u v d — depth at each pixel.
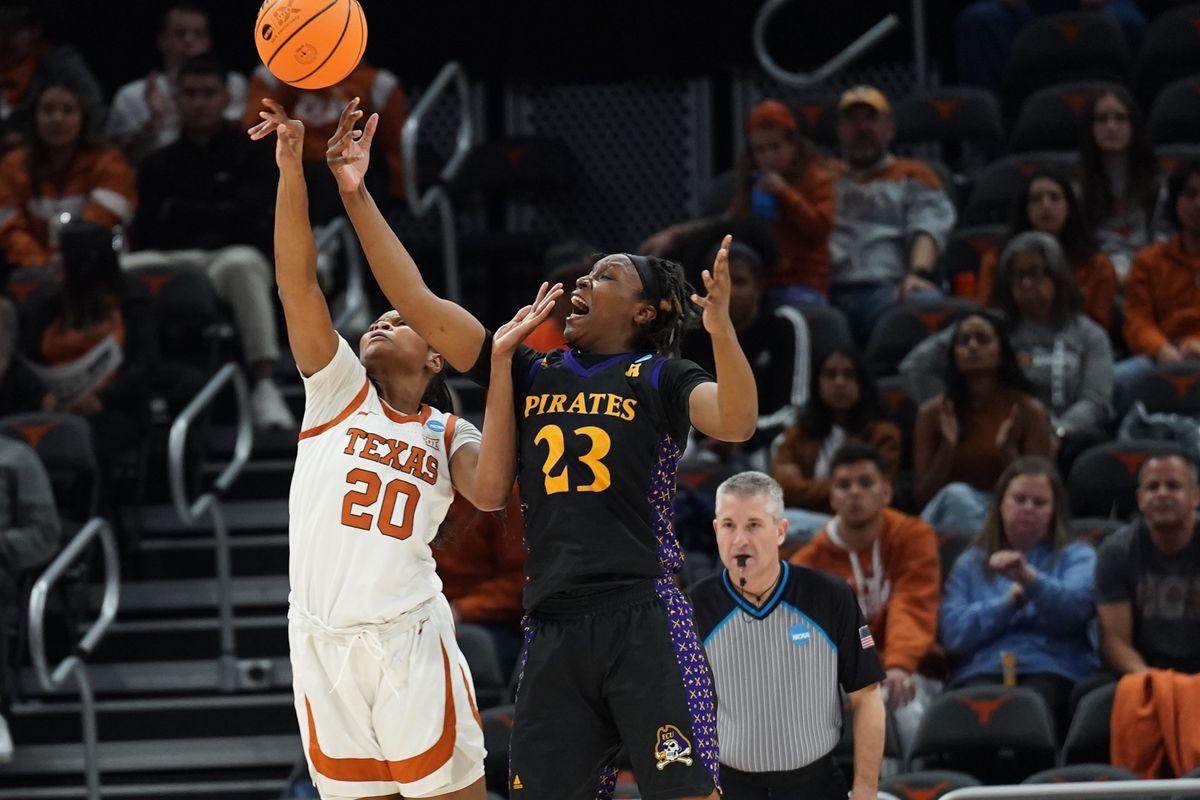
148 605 21.09
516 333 10.12
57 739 19.69
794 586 13.21
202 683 20.19
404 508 10.67
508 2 31.12
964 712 15.52
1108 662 16.50
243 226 23.53
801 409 19.58
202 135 23.81
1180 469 16.50
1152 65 27.22
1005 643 16.84
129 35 31.16
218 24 31.06
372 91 25.16
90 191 24.39
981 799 12.38
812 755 13.13
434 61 31.33
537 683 9.99
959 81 29.16
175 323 22.00
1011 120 27.73
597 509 9.91
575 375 10.24
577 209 31.08
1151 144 23.92
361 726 10.73
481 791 11.02
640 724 9.77
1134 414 19.97
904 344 21.64
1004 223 24.81
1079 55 27.44
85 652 18.98
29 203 24.55
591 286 10.41
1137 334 21.69
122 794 19.08
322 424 10.81
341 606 10.53
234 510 21.94
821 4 30.50
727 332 9.51
